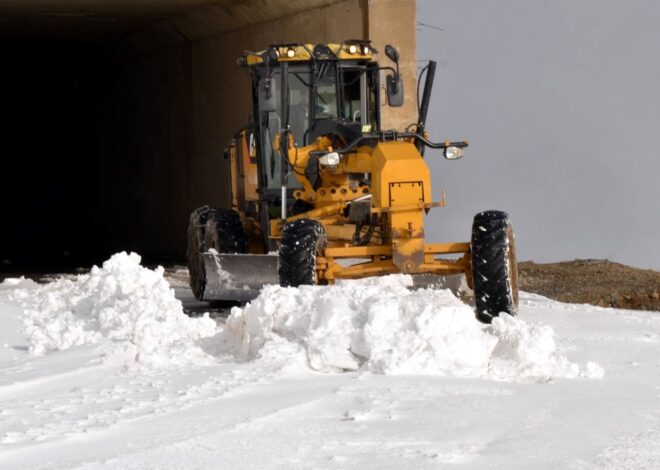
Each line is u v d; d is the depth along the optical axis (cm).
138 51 3672
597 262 2364
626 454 616
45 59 4322
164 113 3503
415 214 1277
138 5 2977
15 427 688
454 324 887
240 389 798
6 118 4562
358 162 1370
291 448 624
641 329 1232
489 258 1241
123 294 1106
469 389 799
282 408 727
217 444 633
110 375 876
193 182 3297
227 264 1454
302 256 1248
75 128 4388
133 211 3862
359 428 672
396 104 1555
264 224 1554
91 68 4206
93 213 4281
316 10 2609
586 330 1221
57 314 1134
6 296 1496
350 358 882
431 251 1292
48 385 848
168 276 2462
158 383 831
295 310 932
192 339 999
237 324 985
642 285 2019
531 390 810
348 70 1546
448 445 632
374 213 1332
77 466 590
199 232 1650
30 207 4575
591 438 655
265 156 1548
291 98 1528
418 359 862
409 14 2481
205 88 3167
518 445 634
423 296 929
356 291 943
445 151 1402
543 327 916
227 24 2980
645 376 911
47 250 4366
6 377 880
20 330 1131
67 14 3167
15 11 3111
